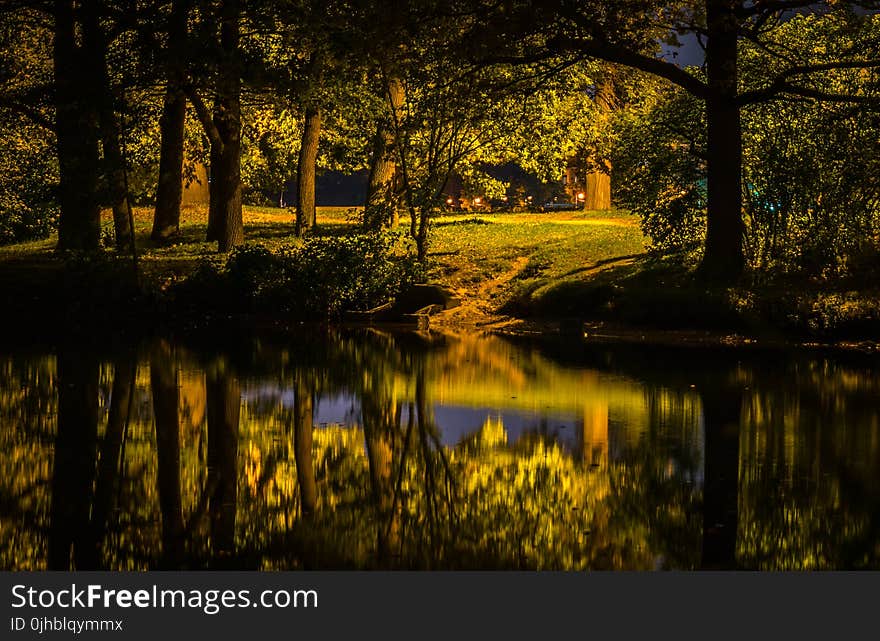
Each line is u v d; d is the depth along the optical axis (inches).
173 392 678.5
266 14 1197.1
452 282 1189.7
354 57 1084.5
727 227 1044.5
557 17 1022.4
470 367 796.6
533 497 444.1
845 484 460.4
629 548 383.9
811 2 999.6
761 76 1085.8
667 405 641.6
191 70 1163.9
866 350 893.2
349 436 562.3
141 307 1124.5
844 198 1049.5
